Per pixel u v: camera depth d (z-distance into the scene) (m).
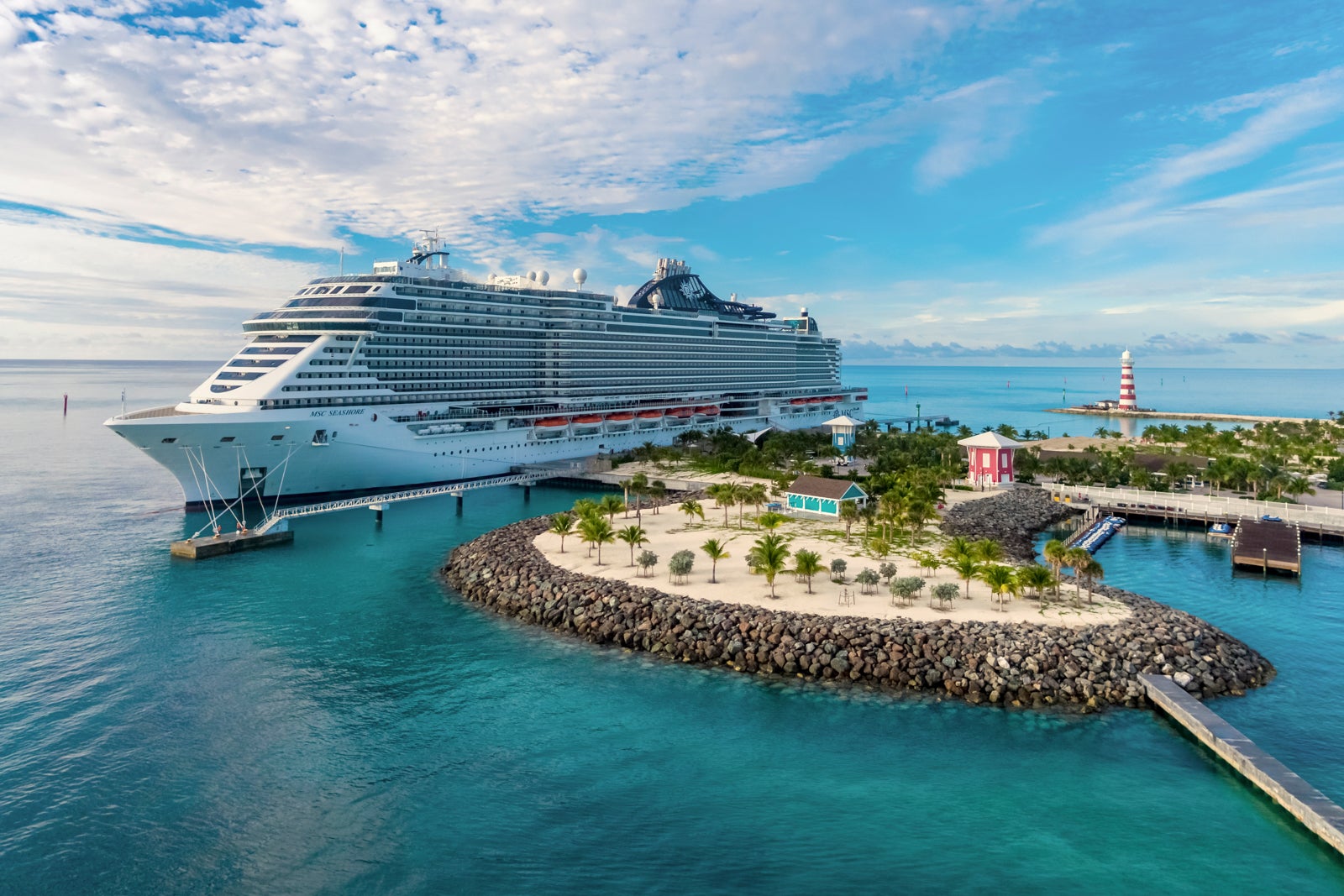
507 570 72.12
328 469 109.31
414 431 118.25
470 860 33.75
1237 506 99.50
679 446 163.50
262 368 104.69
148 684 50.94
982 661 50.25
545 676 52.47
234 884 32.22
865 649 52.19
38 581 73.56
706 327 186.25
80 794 38.28
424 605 67.88
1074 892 31.47
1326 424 193.25
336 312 112.19
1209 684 48.50
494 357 134.12
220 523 98.88
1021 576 59.06
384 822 36.34
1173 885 31.88
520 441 136.62
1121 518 104.19
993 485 119.81
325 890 31.91
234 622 62.97
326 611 66.00
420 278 122.94
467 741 43.72
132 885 32.06
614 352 157.75
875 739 43.66
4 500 113.12
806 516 96.38
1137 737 43.59
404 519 105.38
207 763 41.25
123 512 105.25
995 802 37.66
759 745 43.16
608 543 81.25
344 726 45.56
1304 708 46.56
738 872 32.84
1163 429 181.12
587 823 36.25
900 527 83.06
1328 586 72.31
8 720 45.53
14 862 33.25
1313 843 34.47
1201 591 70.69
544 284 154.88
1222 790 38.56
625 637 57.88
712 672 52.72
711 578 67.88
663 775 40.22
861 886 31.91
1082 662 49.91
